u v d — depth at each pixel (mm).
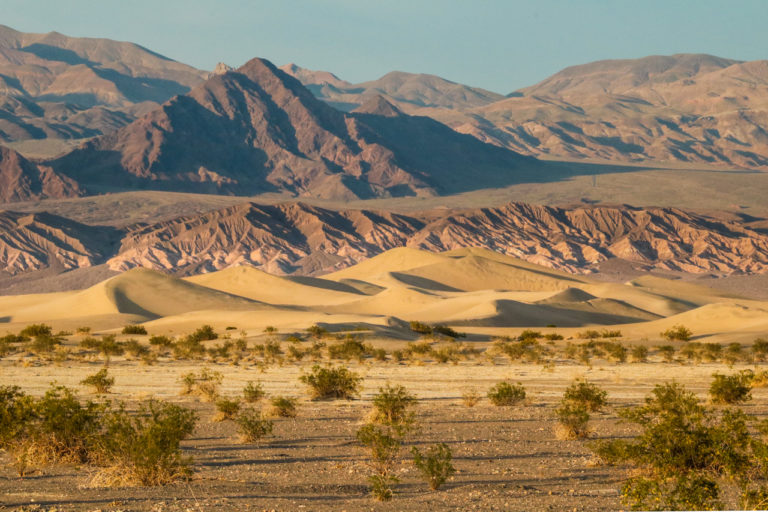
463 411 72375
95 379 91062
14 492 37031
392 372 126250
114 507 33594
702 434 38594
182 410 51250
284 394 89625
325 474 42562
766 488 32125
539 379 110188
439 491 37750
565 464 44875
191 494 36688
